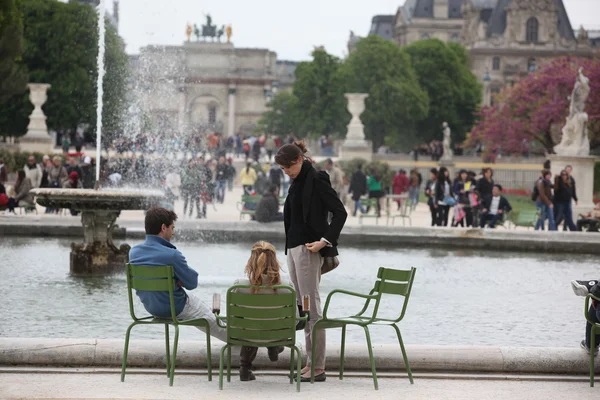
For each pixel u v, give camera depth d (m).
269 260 12.33
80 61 95.19
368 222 44.88
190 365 13.35
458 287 24.20
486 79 174.88
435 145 112.81
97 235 24.58
